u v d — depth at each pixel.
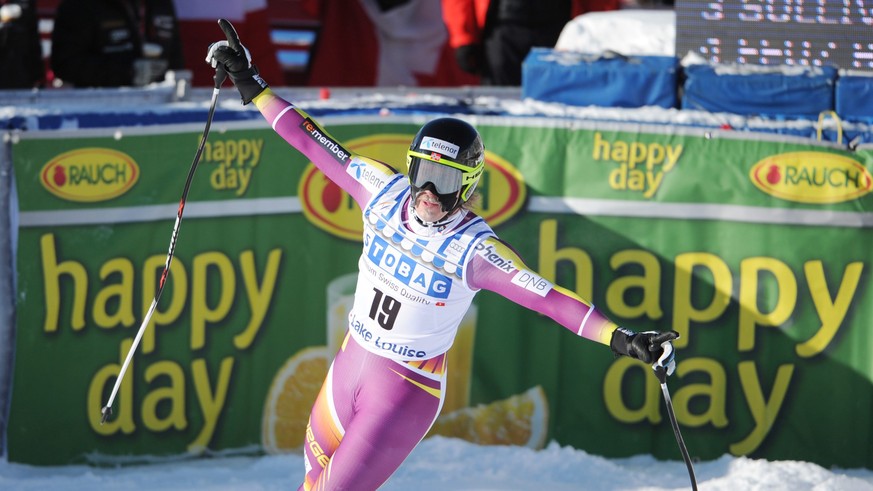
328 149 12.80
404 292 11.88
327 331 18.25
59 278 17.34
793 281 18.20
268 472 17.56
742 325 18.30
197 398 17.94
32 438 17.52
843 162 18.03
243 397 18.12
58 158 17.16
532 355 18.33
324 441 12.74
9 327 17.38
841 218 18.09
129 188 17.42
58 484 16.84
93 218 17.36
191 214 17.62
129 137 17.34
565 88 19.98
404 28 28.69
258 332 18.06
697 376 18.38
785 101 19.81
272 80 27.41
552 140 18.08
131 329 17.62
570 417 18.47
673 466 18.34
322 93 20.80
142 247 17.56
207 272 17.80
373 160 12.63
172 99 20.42
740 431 18.44
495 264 11.47
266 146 17.78
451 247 11.62
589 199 18.16
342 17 28.92
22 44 23.81
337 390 12.55
